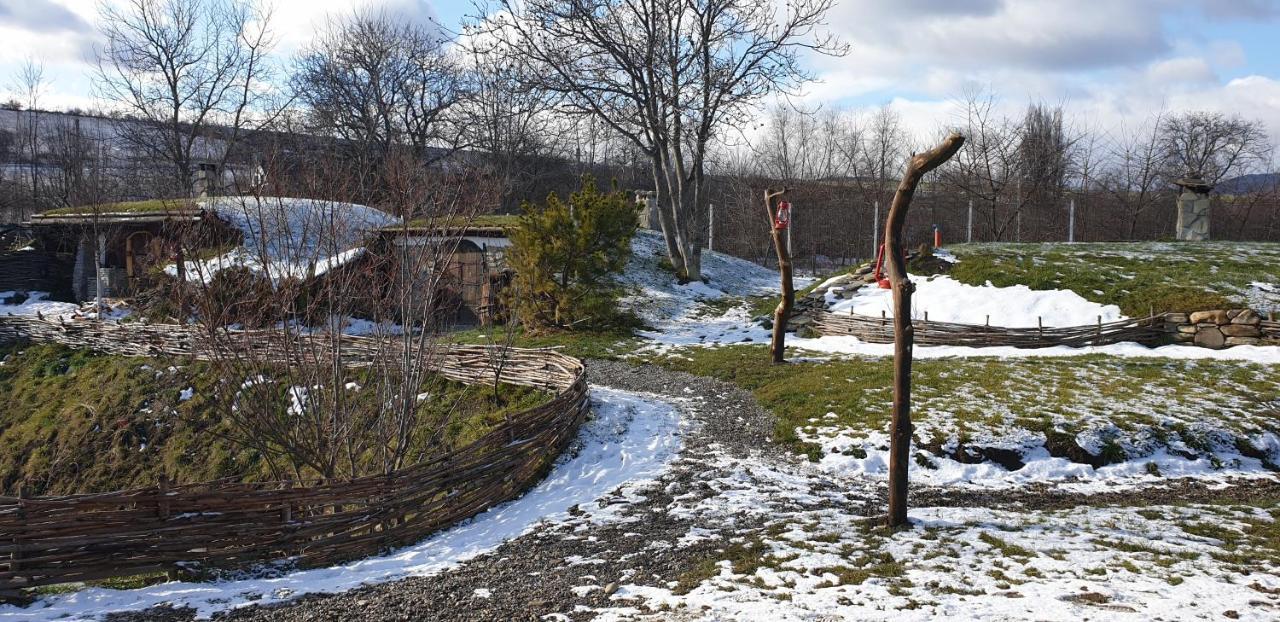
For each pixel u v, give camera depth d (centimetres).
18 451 1900
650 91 2695
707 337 2184
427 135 4631
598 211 2164
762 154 5794
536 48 2588
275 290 1399
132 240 2881
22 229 3369
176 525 789
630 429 1359
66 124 4859
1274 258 2161
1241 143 3869
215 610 698
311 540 866
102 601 717
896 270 838
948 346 1877
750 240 4241
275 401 1198
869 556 754
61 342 2341
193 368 1961
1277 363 1542
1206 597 605
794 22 2609
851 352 1866
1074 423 1211
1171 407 1270
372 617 679
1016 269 2169
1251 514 878
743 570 739
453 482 1005
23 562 717
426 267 1427
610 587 717
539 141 4581
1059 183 3931
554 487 1120
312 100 4306
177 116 4106
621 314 2245
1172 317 1780
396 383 1327
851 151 5772
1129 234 3816
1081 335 1792
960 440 1177
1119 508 939
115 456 1775
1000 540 788
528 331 2238
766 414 1415
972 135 3616
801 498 1015
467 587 750
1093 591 626
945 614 595
